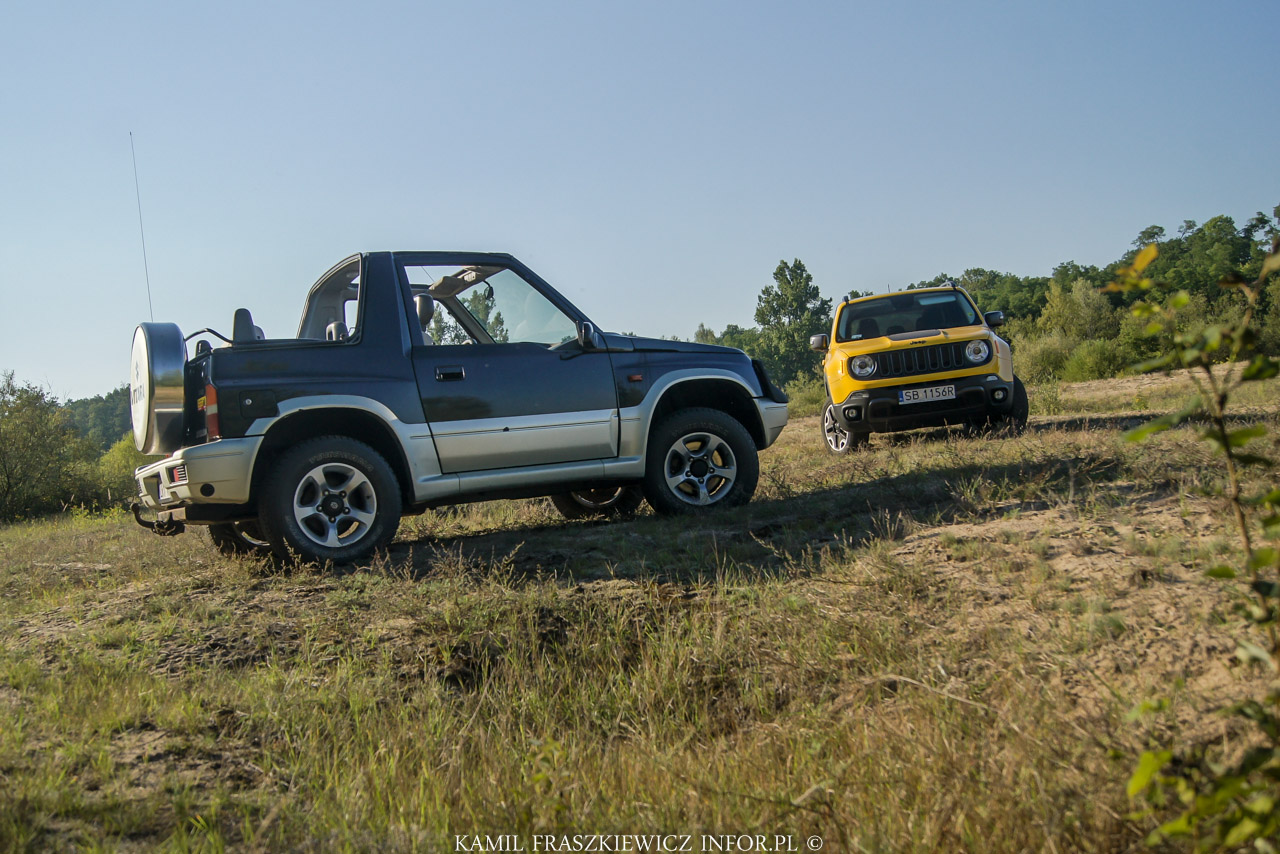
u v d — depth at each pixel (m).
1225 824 1.58
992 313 10.51
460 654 4.12
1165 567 3.81
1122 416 10.91
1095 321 43.19
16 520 22.39
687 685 3.73
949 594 4.05
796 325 93.69
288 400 5.44
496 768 3.01
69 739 3.26
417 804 2.79
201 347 5.95
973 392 9.80
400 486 5.84
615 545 5.66
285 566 5.46
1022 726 2.62
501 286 6.34
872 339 10.44
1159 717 2.59
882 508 5.90
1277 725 1.66
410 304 5.95
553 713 3.62
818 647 3.77
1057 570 4.08
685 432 6.59
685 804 2.57
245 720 3.46
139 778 2.99
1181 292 1.67
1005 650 3.40
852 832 2.30
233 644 4.29
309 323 6.79
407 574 5.08
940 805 2.27
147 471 5.85
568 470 6.16
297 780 3.06
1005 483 5.89
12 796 2.71
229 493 5.29
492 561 5.23
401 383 5.72
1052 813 2.17
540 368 6.12
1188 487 4.89
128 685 3.75
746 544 5.39
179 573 5.88
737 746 3.12
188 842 2.57
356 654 4.11
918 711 2.98
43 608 5.35
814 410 24.17
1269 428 6.24
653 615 4.41
